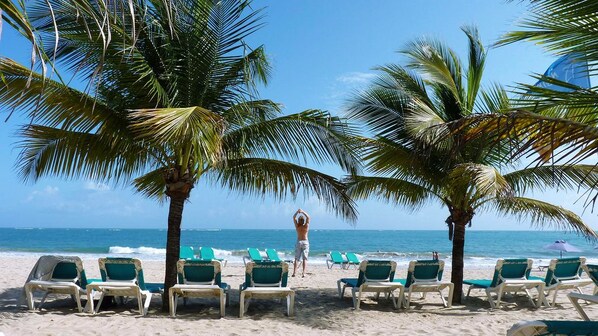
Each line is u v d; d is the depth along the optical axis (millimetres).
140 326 6723
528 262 8719
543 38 3779
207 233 99812
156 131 6004
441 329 6918
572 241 70688
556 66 4426
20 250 41219
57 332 6207
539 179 8758
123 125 7172
